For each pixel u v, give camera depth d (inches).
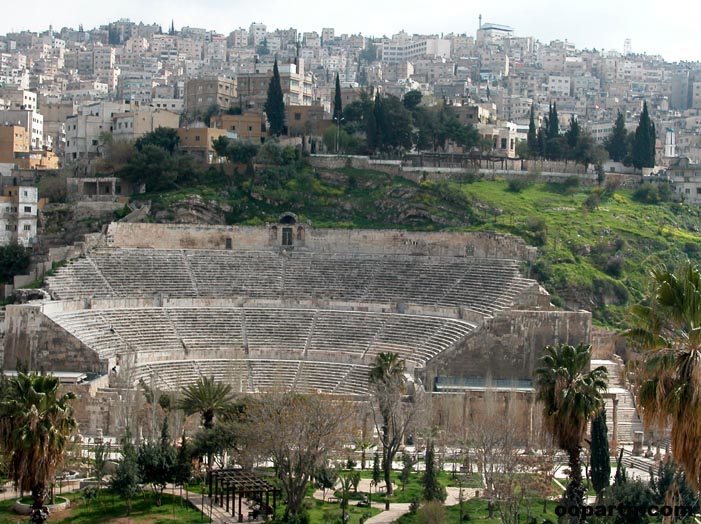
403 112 7391.7
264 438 3262.8
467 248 5851.4
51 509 3228.3
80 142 7805.1
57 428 2876.5
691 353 1834.4
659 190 6983.3
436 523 3065.9
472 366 4771.2
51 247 5772.6
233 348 5083.7
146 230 5930.1
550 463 3376.0
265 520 3166.8
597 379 2837.1
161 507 3314.5
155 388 4178.2
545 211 6491.1
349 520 3196.4
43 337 4756.4
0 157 7760.8
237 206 6402.6
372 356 4965.6
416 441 4099.4
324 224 6333.7
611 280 5654.5
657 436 4215.1
